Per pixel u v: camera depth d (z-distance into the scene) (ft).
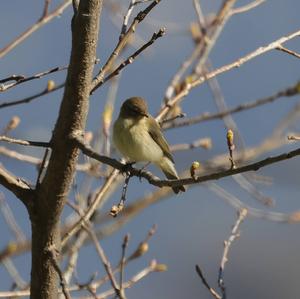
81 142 25.73
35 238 26.55
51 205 26.14
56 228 26.50
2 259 36.11
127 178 26.35
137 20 27.84
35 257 26.55
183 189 34.35
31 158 37.27
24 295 31.68
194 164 23.82
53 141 25.95
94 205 29.25
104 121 37.40
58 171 25.95
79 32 25.30
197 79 37.88
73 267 31.65
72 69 25.64
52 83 32.94
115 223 39.83
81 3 25.16
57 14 35.17
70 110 25.82
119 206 26.63
